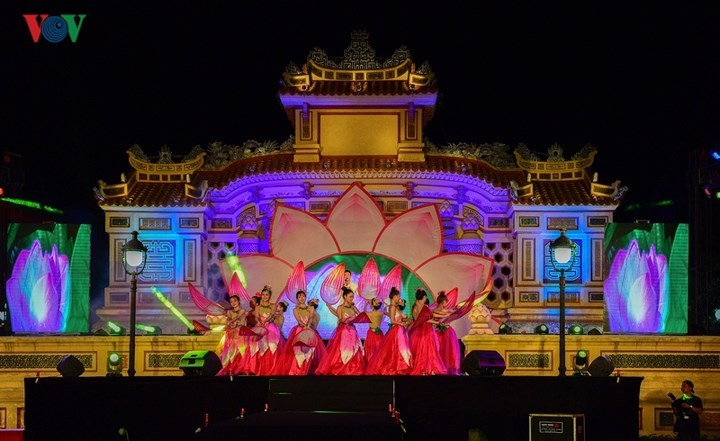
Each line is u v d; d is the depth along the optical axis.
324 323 18.48
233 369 16.05
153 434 13.99
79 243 17.97
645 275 17.59
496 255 19.97
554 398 13.83
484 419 13.90
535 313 19.11
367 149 19.80
